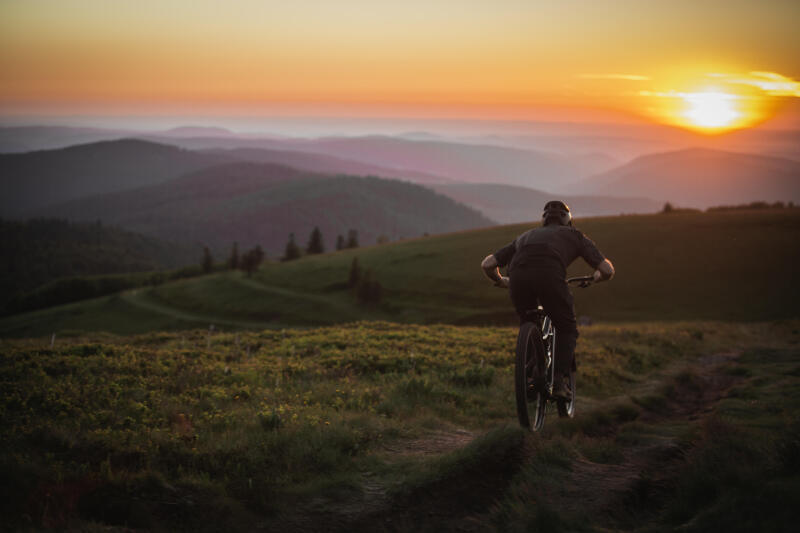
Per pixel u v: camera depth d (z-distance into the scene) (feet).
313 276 373.61
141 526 11.25
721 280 234.58
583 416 21.89
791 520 9.90
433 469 14.26
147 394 23.12
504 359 39.01
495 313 252.62
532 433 16.55
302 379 30.37
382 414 21.86
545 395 16.62
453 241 390.42
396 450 17.46
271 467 14.55
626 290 235.81
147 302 392.06
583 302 229.04
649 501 13.70
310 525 12.03
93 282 571.69
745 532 10.10
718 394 31.60
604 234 312.29
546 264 15.57
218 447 15.37
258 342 48.78
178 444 15.40
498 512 12.61
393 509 12.82
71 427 16.60
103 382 24.72
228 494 12.78
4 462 12.05
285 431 17.24
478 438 15.98
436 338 50.72
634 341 57.26
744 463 13.70
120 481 12.26
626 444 19.11
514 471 14.74
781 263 242.37
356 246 626.23
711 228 302.04
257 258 437.17
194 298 379.55
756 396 28.84
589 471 15.51
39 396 20.31
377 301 299.99
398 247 409.49
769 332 84.02
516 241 17.15
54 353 33.58
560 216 17.29
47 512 11.00
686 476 13.61
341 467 14.98
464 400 26.50
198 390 25.00
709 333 74.18
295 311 315.58
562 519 11.97
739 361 47.60
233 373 29.58
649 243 288.71
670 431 21.04
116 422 17.93
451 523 12.29
